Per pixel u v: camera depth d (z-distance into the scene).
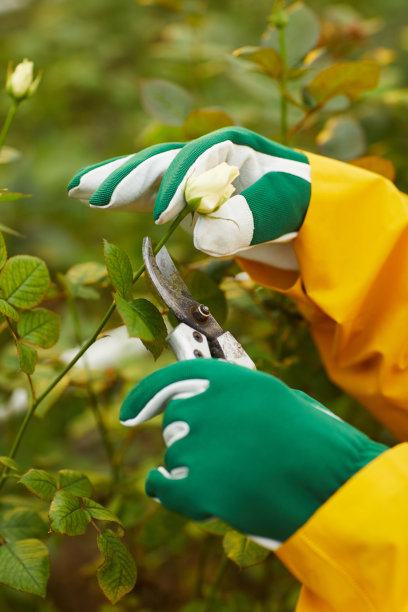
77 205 2.09
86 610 1.34
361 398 0.79
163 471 0.53
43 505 0.97
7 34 2.62
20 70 0.80
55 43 2.38
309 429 0.52
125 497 1.02
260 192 0.63
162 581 1.31
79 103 2.33
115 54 2.28
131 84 2.23
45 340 0.72
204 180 0.56
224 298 0.80
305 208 0.68
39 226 2.08
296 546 0.52
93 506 0.67
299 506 0.51
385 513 0.50
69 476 0.70
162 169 0.63
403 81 1.76
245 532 0.51
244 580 1.30
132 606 1.18
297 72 0.92
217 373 0.53
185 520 0.94
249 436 0.51
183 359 0.57
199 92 1.63
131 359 1.10
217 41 1.73
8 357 0.98
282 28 0.90
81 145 2.18
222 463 0.50
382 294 0.73
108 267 0.59
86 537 1.54
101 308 1.64
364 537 0.50
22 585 0.68
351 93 0.90
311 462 0.51
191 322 0.58
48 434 1.12
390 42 1.96
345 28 1.30
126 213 1.93
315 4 2.35
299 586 1.15
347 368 0.79
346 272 0.70
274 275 0.78
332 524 0.51
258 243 0.64
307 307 0.79
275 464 0.50
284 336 0.99
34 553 0.71
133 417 0.55
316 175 0.69
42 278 0.69
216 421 0.51
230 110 1.40
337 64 0.84
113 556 0.65
